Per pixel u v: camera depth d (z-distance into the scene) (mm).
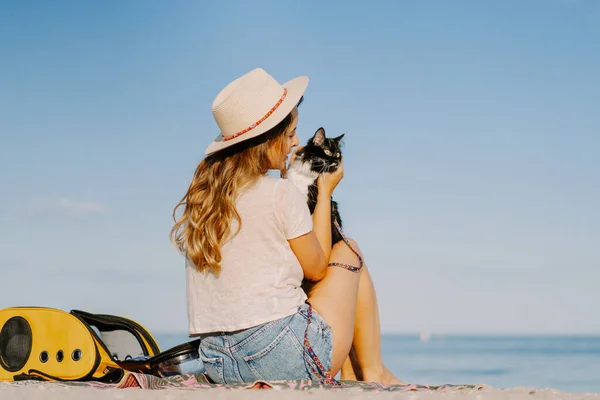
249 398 2381
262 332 2816
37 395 2492
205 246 2906
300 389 2637
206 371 3035
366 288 3375
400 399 2350
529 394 2488
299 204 2967
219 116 3051
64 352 3275
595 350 40094
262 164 3072
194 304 2982
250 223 2904
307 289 3238
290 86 3301
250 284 2863
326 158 4613
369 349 3404
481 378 26234
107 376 3174
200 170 3113
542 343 50094
